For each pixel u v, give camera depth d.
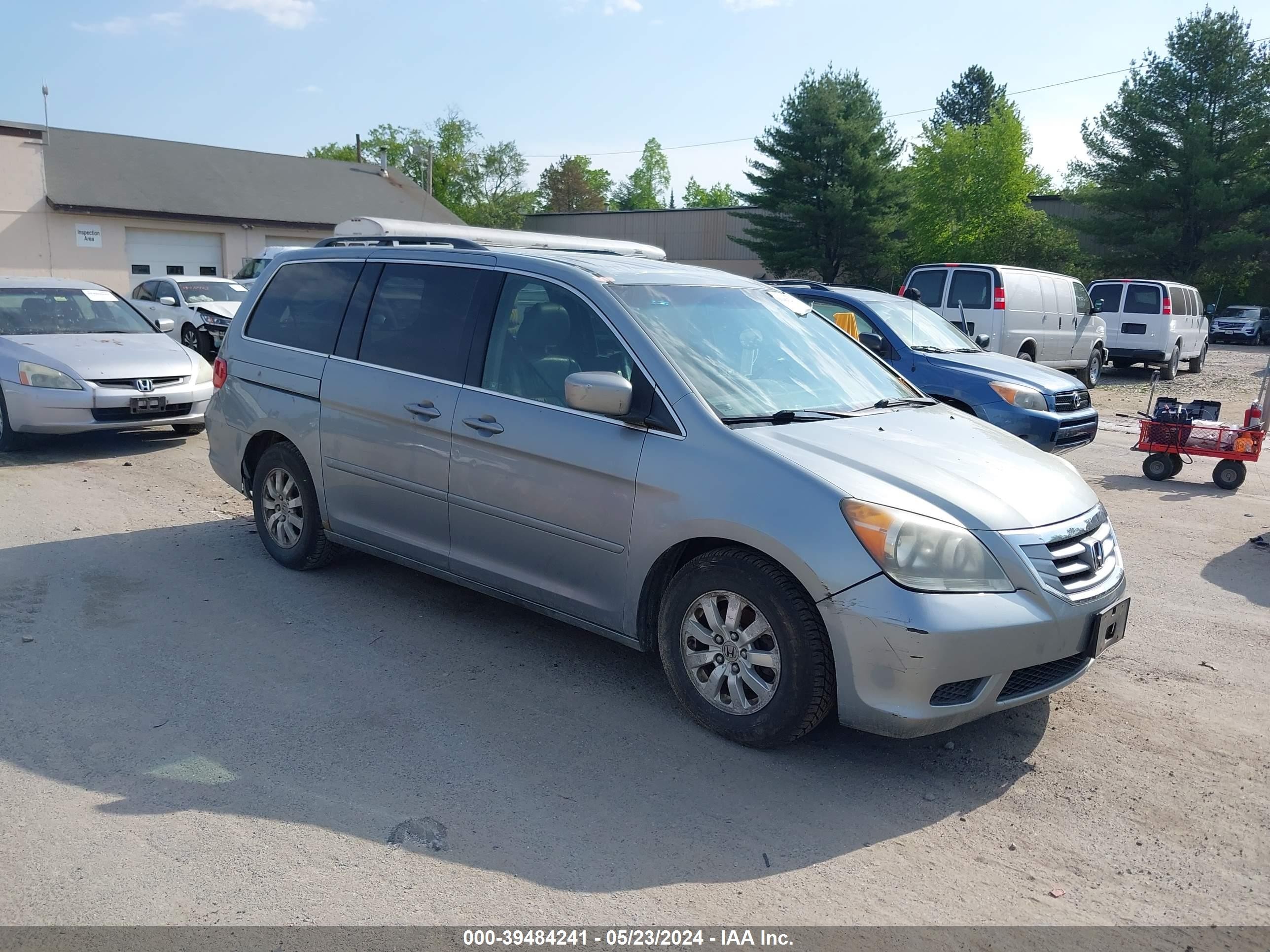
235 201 33.31
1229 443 9.26
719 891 3.01
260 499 5.99
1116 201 40.16
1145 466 9.84
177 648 4.72
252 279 22.89
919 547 3.54
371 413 5.14
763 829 3.36
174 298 18.64
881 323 9.72
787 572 3.72
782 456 3.80
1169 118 39.56
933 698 3.53
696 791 3.59
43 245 28.88
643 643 4.22
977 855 3.26
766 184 44.19
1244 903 3.04
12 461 8.97
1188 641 5.25
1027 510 3.83
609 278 4.56
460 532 4.81
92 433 10.59
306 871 3.02
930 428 4.51
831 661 3.67
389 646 4.85
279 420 5.70
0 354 9.19
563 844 3.22
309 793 3.47
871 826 3.41
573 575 4.37
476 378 4.75
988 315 14.98
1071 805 3.59
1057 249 44.66
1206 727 4.24
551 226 60.62
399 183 40.59
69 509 7.26
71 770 3.57
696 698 4.03
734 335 4.66
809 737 4.05
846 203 42.09
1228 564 6.76
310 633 4.98
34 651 4.62
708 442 3.94
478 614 5.34
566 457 4.28
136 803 3.37
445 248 5.18
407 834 3.23
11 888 2.89
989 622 3.53
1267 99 38.56
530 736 3.96
